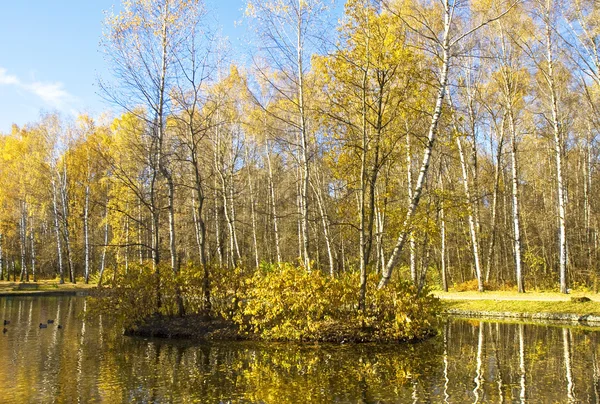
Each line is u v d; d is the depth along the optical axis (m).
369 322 12.93
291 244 36.28
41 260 48.59
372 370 9.59
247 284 14.42
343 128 15.02
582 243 32.69
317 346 12.23
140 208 27.69
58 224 42.34
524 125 28.80
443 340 13.44
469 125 26.41
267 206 34.69
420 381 8.69
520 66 24.31
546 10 21.47
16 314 21.16
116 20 15.66
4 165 42.88
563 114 27.62
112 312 14.95
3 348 12.37
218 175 25.91
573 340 13.50
